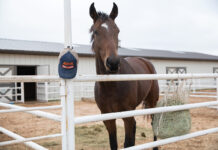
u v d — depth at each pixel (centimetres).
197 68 1970
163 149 353
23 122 598
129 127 261
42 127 532
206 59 1961
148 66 412
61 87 164
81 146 380
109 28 237
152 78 212
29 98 1443
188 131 244
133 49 2066
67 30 166
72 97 166
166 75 224
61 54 161
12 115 719
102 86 247
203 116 657
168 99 247
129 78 196
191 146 365
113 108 256
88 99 1186
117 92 247
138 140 413
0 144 151
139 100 315
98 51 245
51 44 1580
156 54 1775
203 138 410
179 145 372
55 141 411
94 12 265
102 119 182
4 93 1107
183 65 1861
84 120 173
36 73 1231
